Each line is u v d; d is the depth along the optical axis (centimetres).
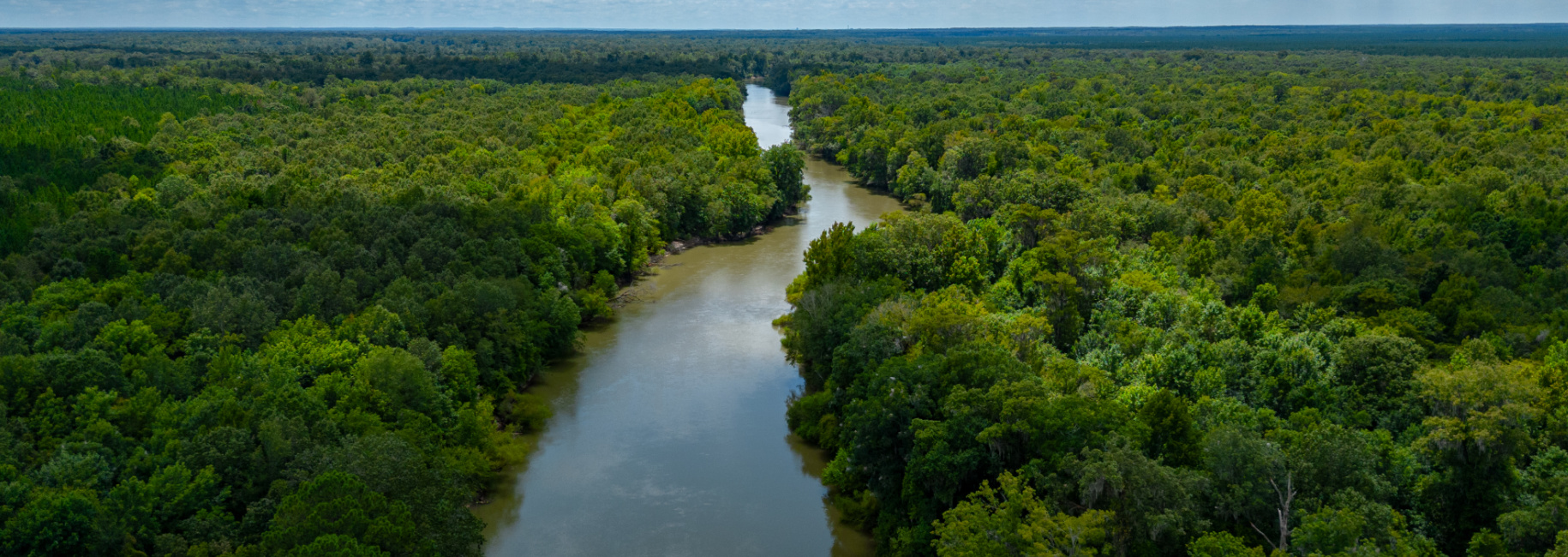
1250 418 6594
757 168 16725
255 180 13938
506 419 8612
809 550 6850
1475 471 5819
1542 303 9756
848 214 17550
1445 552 5791
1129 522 5184
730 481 7769
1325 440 5609
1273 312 9450
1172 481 5125
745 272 13562
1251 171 16550
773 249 14912
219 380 6888
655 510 7325
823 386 9381
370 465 5488
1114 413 5847
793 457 8175
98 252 9738
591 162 16875
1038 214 12106
